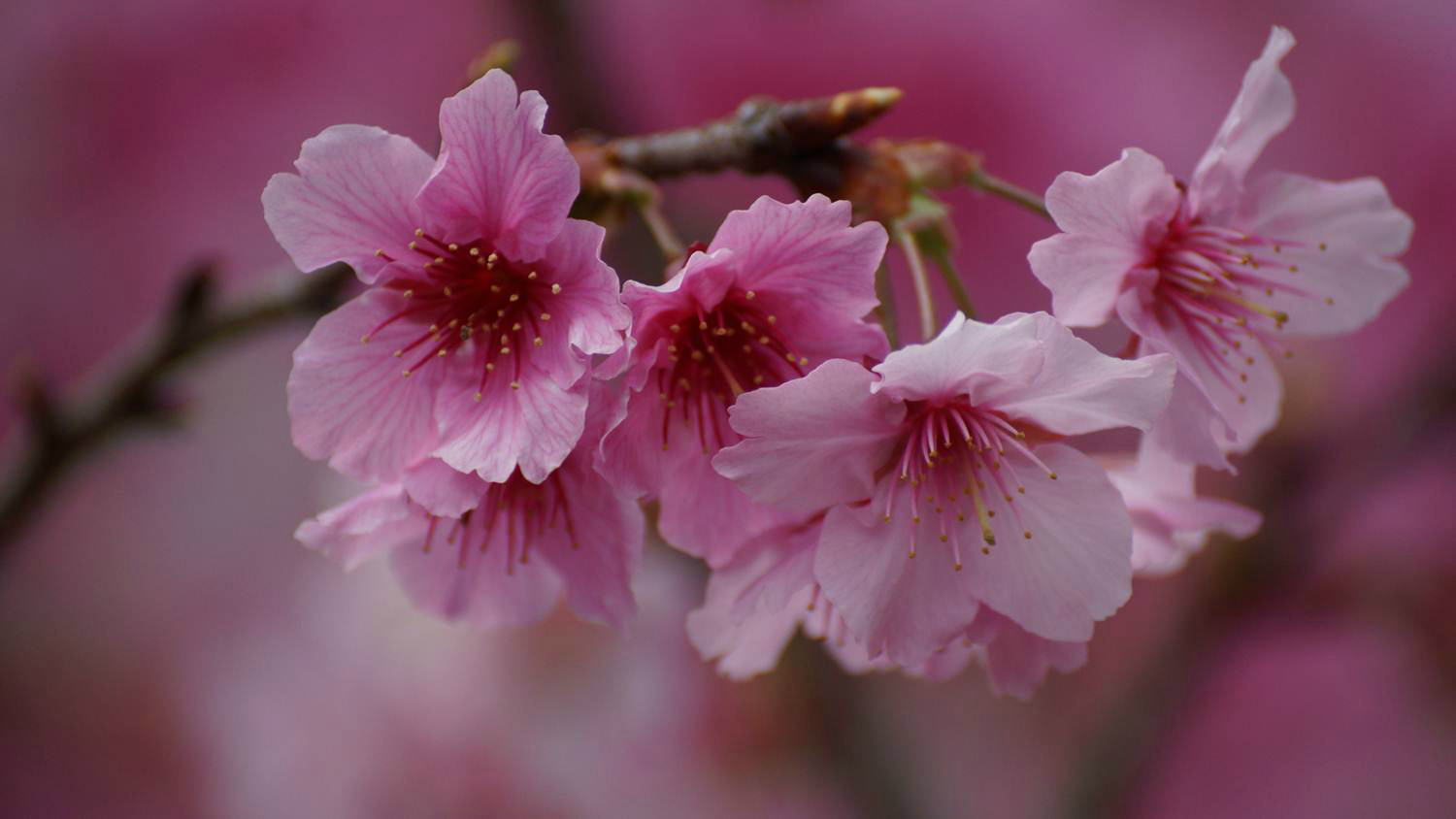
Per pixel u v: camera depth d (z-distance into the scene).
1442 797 0.60
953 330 0.34
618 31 0.59
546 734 0.52
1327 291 0.36
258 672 0.59
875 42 0.61
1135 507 0.36
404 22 0.61
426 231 0.34
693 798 0.51
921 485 0.35
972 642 0.35
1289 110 0.36
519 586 0.36
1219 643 0.49
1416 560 0.51
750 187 0.55
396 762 0.53
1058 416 0.35
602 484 0.35
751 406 0.34
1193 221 0.36
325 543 0.35
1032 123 0.60
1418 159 0.61
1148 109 0.60
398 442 0.35
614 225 0.35
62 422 0.40
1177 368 0.35
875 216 0.35
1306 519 0.48
